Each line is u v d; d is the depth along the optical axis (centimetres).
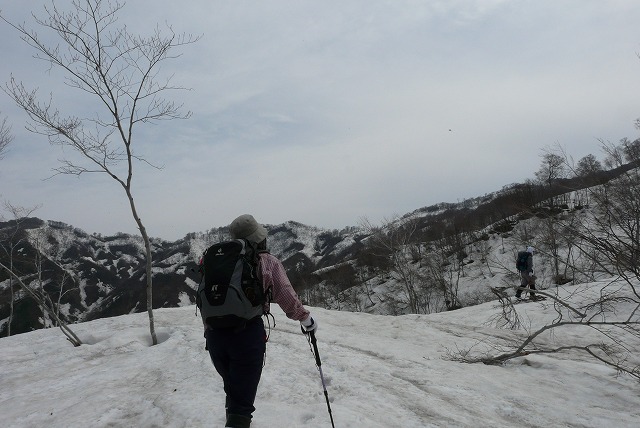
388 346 823
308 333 373
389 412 470
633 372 639
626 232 714
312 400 501
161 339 877
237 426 332
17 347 852
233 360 343
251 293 329
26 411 502
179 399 483
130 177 820
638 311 1009
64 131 802
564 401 554
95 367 685
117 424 445
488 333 974
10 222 1498
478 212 5753
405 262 4109
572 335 943
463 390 567
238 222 361
